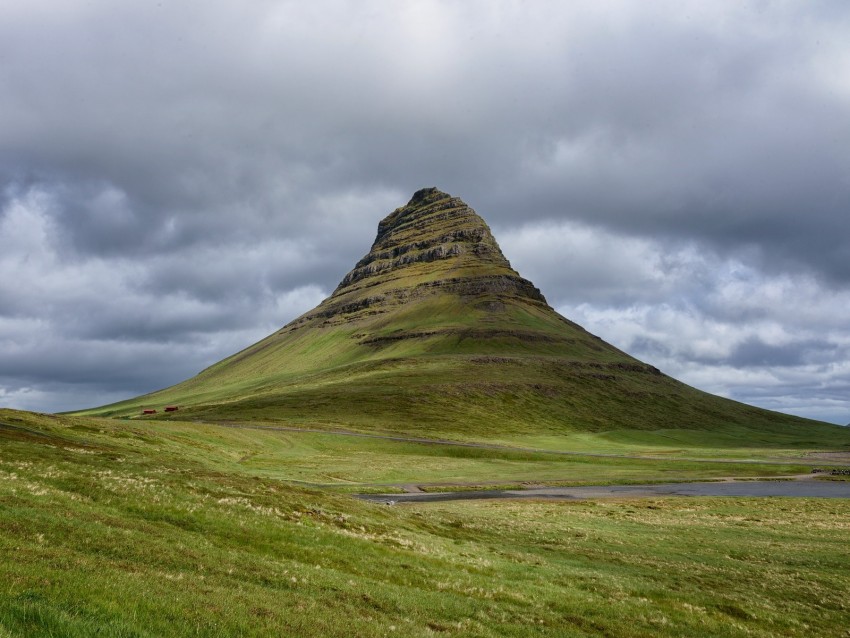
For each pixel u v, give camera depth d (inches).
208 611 610.9
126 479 1460.4
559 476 4926.2
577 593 1203.2
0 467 1333.7
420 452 6358.3
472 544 1732.3
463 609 926.4
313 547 1197.7
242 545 1112.2
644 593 1284.4
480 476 4758.9
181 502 1317.7
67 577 607.2
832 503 3459.6
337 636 644.1
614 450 7859.3
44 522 880.3
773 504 3415.4
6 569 585.9
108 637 470.9
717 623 1096.2
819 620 1208.2
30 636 434.0
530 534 2122.3
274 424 7514.8
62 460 1614.2
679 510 3154.5
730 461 6584.6
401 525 1824.6
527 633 857.5
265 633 592.7
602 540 2085.4
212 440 4773.6
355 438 6614.2
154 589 648.4
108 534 909.2
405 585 1064.8
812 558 1870.1
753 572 1636.3
